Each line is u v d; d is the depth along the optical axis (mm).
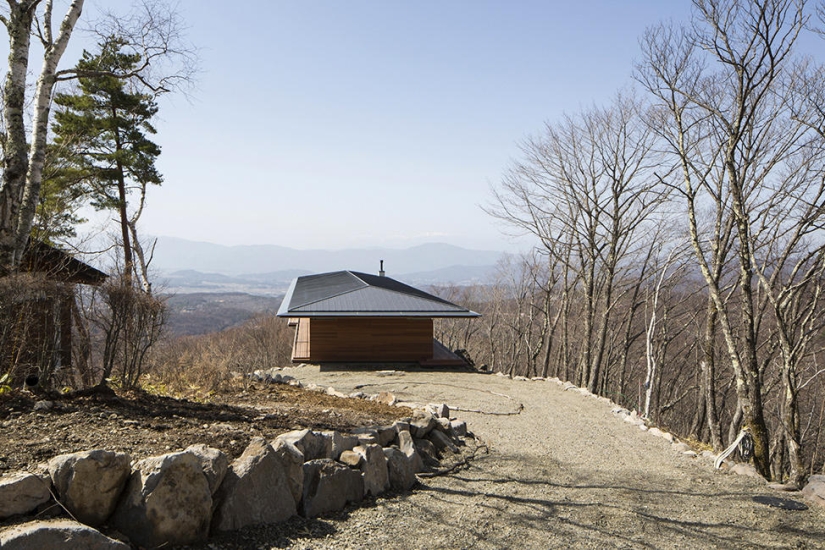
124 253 20281
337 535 4562
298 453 4980
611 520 5918
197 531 3926
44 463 3959
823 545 5789
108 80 22312
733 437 21516
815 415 27250
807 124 14547
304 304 19375
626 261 26891
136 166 23750
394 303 19781
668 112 17203
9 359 5789
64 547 3070
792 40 12289
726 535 5875
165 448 4738
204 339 28797
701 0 12641
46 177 19828
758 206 17406
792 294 16281
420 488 6262
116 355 6934
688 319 28859
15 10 8891
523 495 6438
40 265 12031
